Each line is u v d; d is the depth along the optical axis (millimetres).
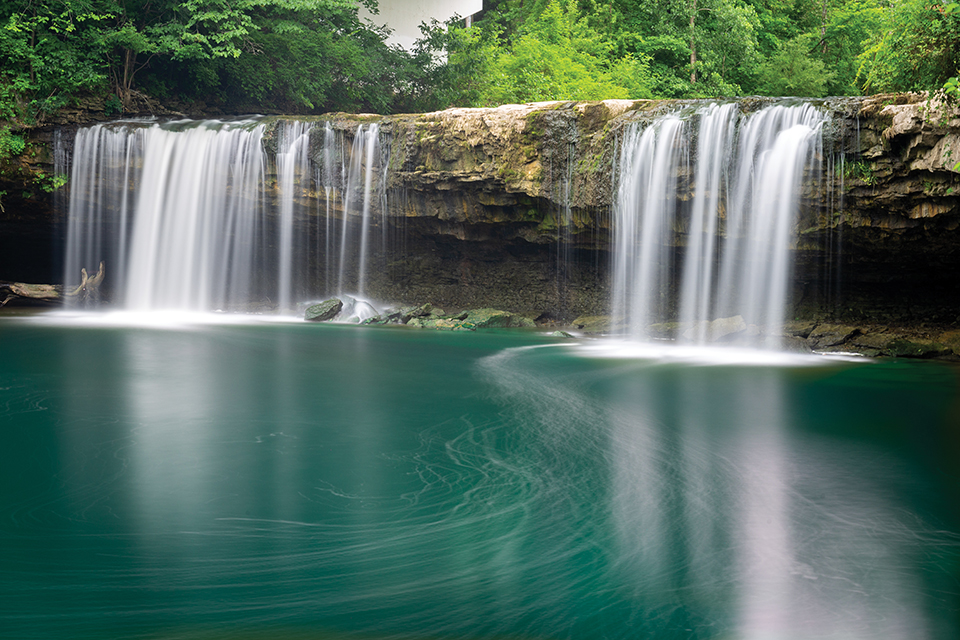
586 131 20156
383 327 21984
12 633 4445
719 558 5789
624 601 5055
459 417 10734
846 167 16938
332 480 7660
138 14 28078
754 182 18172
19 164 23203
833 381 13836
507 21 43781
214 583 5203
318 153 22938
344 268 24141
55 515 6508
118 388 12234
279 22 28516
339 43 30547
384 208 22859
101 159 23453
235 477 7699
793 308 19703
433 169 21625
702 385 13383
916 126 15078
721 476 7949
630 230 20047
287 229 24031
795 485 7656
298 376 13820
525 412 11078
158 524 6328
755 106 18047
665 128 19109
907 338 18062
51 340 17203
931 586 5297
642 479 7848
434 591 5160
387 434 9680
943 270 17891
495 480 7770
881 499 7191
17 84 23281
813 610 4941
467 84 32750
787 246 18125
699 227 19078
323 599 5012
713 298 19500
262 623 4648
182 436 9359
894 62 16703
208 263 23922
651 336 19953
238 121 23891
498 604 4996
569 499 7184
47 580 5199
